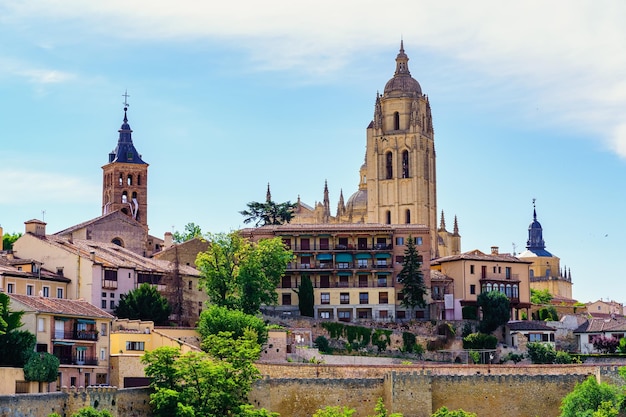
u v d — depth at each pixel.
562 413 165.12
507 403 170.38
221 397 152.75
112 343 177.88
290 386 164.75
